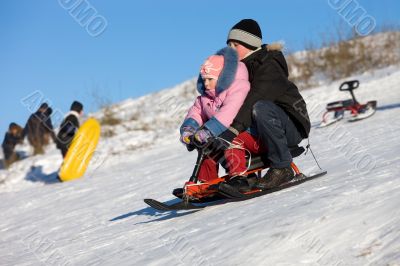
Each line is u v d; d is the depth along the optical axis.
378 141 18.77
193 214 12.59
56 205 23.59
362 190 10.10
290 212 9.84
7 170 38.88
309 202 10.27
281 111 12.63
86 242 13.18
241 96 12.38
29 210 24.02
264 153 12.99
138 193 20.88
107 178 29.59
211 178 12.80
